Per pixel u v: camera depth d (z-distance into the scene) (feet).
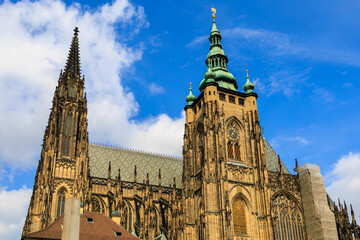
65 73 579.89
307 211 519.60
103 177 586.04
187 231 512.22
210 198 479.82
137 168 629.92
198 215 516.32
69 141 531.91
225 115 545.03
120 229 403.34
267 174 513.86
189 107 595.88
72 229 222.89
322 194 524.93
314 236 503.20
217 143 506.48
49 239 344.49
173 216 522.88
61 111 547.49
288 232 506.89
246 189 506.48
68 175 506.48
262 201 500.33
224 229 456.86
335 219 535.19
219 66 604.08
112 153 630.74
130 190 574.97
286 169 585.22
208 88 545.85
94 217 408.46
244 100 572.10
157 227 565.12
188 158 557.74
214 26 642.22
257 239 485.97
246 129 549.95
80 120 558.56
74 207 227.81
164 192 597.11
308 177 528.22
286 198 529.04
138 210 550.36
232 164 512.63
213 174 494.59
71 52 606.14
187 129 582.35
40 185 471.21
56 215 479.00
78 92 568.00
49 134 512.22
